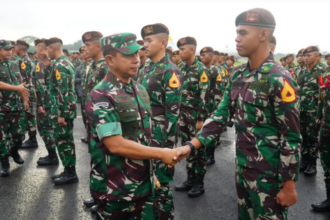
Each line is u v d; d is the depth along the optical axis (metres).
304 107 4.47
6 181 4.02
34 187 3.82
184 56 3.72
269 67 1.77
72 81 3.69
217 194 3.66
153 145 2.63
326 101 3.10
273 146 1.80
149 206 1.86
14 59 4.68
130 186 1.74
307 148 4.54
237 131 1.98
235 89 1.98
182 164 4.84
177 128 2.66
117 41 1.66
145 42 2.71
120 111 1.67
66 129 3.73
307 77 4.49
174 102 2.57
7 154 4.21
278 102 1.71
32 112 5.50
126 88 1.74
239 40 1.84
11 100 4.17
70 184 3.92
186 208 3.29
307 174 4.29
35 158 5.01
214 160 4.86
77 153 5.32
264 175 1.82
